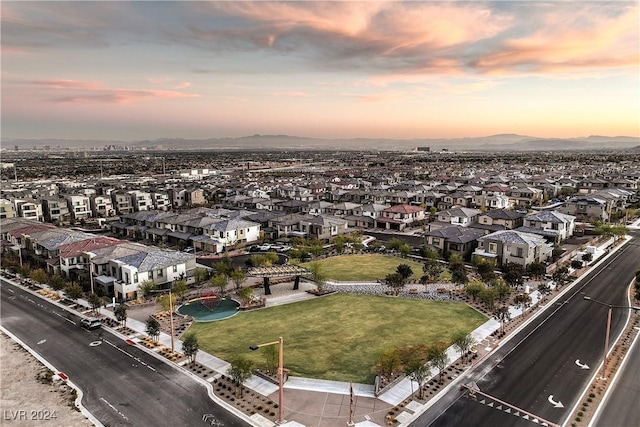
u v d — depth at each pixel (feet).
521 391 135.03
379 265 283.18
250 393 135.95
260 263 268.41
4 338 179.83
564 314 195.93
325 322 191.01
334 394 134.82
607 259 283.79
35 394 137.28
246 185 650.02
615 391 135.03
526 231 329.31
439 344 162.81
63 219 465.06
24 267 262.06
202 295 221.25
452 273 245.04
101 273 240.12
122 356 162.50
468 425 118.73
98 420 123.65
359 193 545.44
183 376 147.33
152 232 363.56
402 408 126.52
